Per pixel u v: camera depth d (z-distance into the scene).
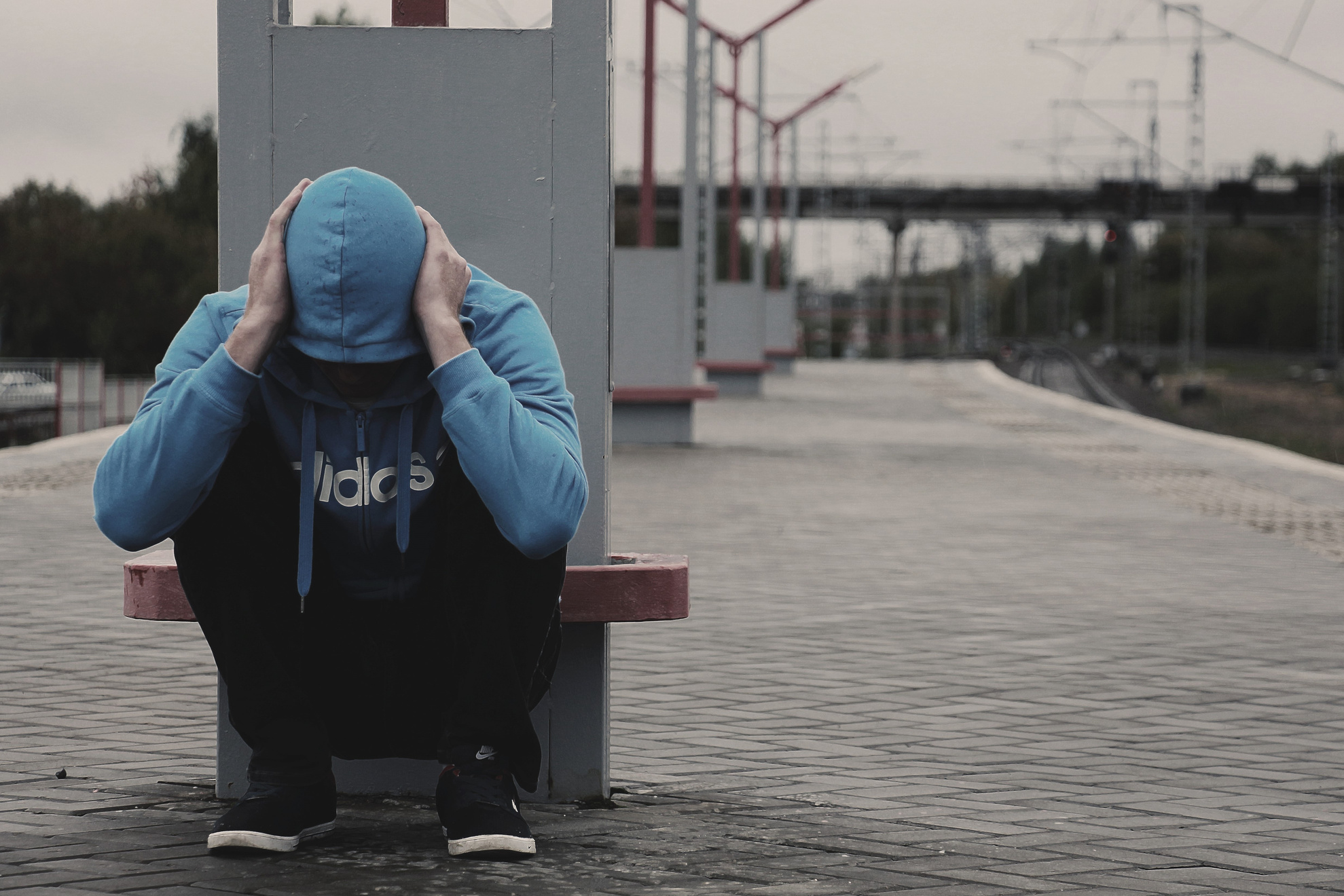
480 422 3.46
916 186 105.62
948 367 59.03
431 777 4.30
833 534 12.49
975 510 14.65
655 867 3.62
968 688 6.45
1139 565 10.92
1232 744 5.42
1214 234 170.62
